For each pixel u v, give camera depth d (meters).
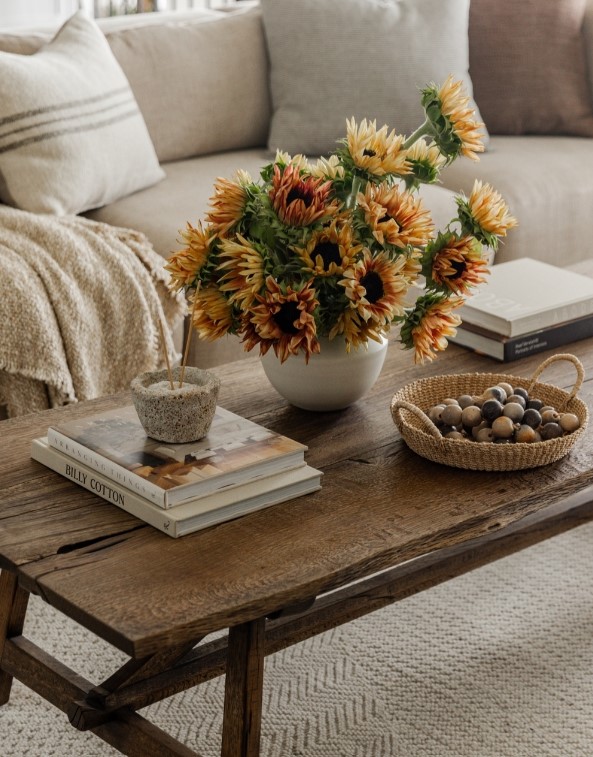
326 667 1.58
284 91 2.78
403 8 2.81
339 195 1.37
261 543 1.14
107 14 4.50
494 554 1.54
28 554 1.10
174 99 2.71
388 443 1.38
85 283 2.05
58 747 1.41
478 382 1.48
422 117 2.81
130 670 1.23
